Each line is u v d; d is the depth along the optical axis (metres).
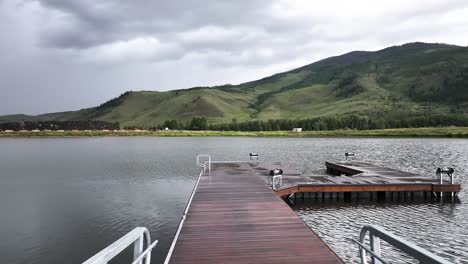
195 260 6.80
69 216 16.69
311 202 19.42
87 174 29.80
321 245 7.65
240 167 25.34
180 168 33.34
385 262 3.48
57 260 11.64
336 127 129.88
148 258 4.31
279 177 20.34
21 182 25.98
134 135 121.00
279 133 116.94
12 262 11.48
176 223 15.52
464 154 45.59
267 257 6.90
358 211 17.55
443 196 20.14
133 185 24.53
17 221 15.89
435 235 13.66
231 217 10.41
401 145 63.81
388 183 19.98
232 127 143.50
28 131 117.75
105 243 13.18
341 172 29.12
